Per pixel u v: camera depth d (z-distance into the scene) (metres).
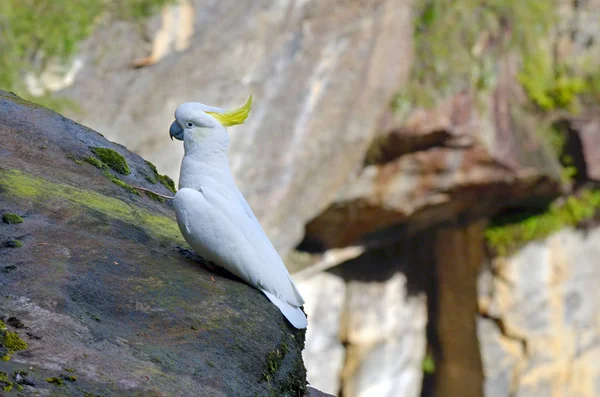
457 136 15.78
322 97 15.23
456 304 19.03
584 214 18.02
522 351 18.47
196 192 4.31
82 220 4.43
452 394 19.31
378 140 15.65
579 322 18.53
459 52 16.27
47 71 14.03
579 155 17.69
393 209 16.28
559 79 17.69
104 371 3.22
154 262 4.29
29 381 3.00
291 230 15.54
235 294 4.18
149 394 3.18
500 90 16.73
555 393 18.48
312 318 18.11
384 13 15.58
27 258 3.87
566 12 18.11
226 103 14.68
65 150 5.25
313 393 4.79
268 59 14.98
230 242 4.24
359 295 18.59
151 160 14.23
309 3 15.27
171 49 14.83
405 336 19.11
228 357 3.71
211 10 15.09
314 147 15.30
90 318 3.60
